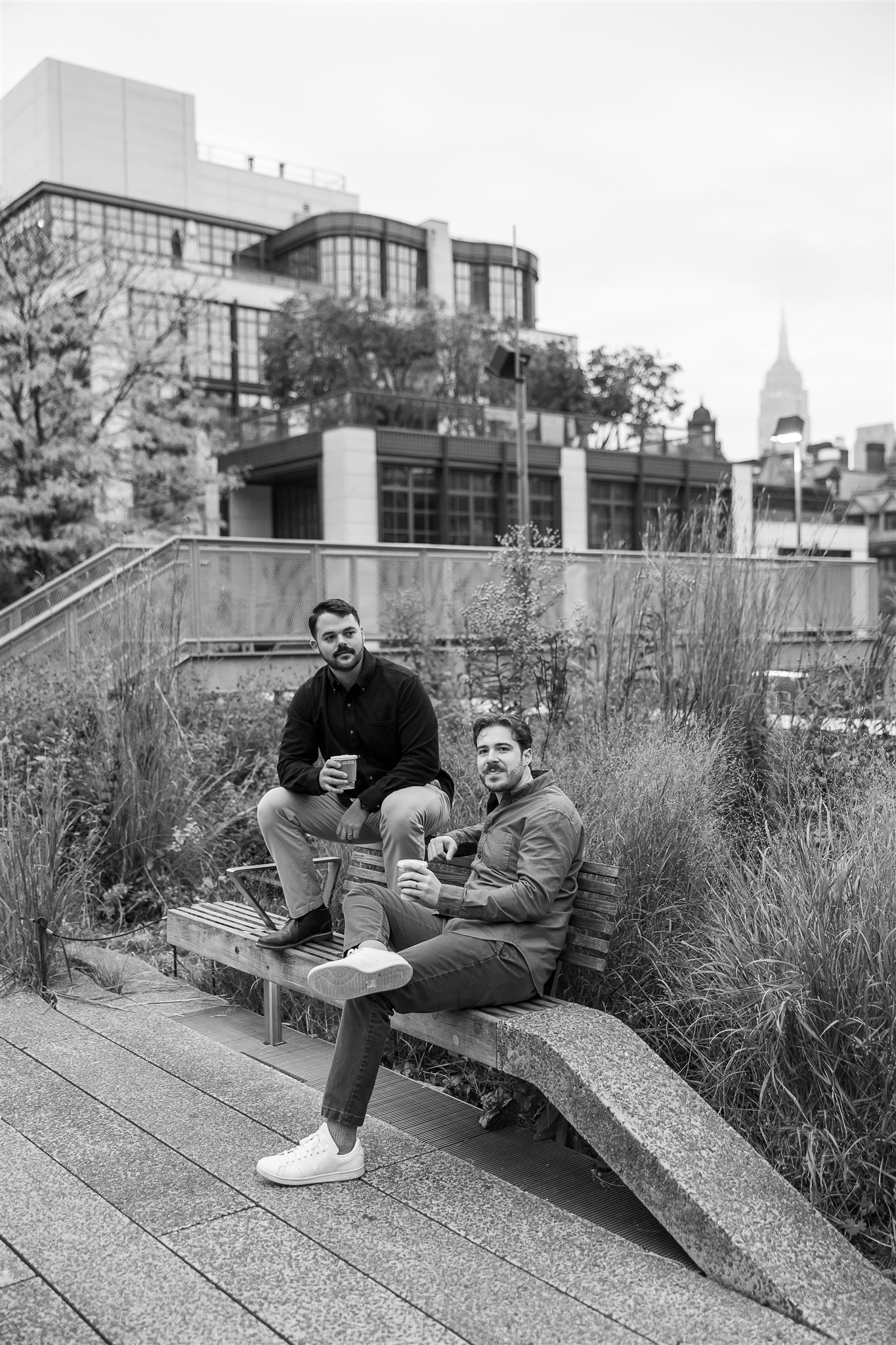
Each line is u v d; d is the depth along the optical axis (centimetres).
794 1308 247
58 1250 276
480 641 799
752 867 448
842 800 534
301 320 3694
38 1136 344
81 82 5725
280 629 1120
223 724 799
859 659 727
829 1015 325
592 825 434
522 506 1444
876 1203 306
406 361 3544
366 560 1180
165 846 639
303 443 2852
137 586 796
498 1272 266
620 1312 250
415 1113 375
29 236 1891
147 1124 353
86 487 1941
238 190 6203
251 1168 321
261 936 442
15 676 854
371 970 307
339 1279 262
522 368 1448
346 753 441
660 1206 277
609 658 711
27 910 504
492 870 357
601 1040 318
